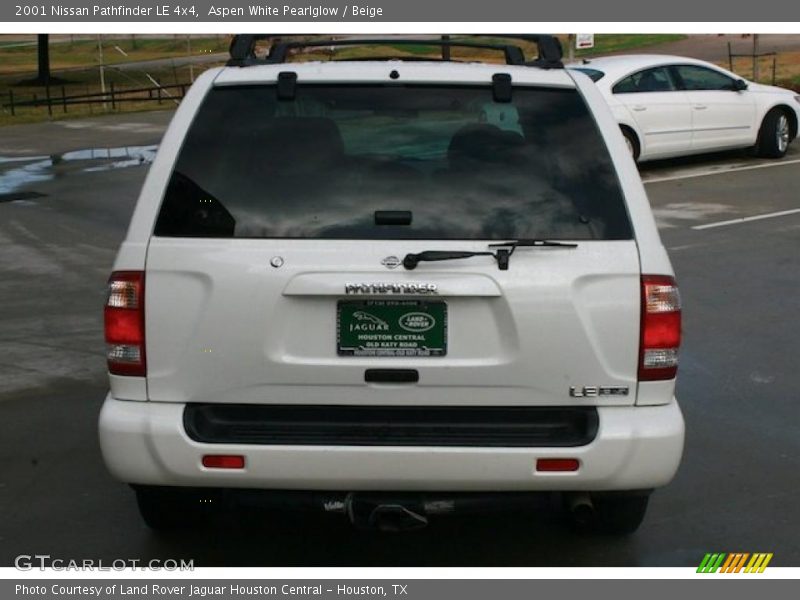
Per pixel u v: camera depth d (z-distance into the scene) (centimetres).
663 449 395
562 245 394
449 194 406
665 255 402
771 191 1438
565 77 442
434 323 393
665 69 1609
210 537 491
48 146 2306
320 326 393
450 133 421
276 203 404
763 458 586
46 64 5322
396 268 389
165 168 412
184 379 396
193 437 393
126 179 1750
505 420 398
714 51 4047
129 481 402
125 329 397
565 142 418
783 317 870
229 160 414
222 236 399
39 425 647
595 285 393
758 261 1061
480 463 389
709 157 1742
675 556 470
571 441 394
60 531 499
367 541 487
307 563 466
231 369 394
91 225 1354
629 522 477
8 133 2638
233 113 426
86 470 576
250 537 491
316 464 390
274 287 390
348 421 397
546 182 409
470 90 433
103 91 4247
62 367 764
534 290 390
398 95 430
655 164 1698
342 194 406
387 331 393
